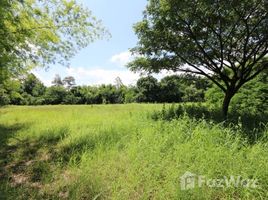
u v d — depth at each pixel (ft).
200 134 19.83
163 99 148.56
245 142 18.48
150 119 29.25
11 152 24.79
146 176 15.89
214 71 32.89
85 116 41.24
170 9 28.89
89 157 19.43
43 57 29.89
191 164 16.29
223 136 19.77
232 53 32.24
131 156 18.53
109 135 24.26
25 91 166.81
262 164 15.08
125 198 14.12
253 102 37.24
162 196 13.65
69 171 18.66
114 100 185.16
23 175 19.21
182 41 31.45
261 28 29.53
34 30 27.32
